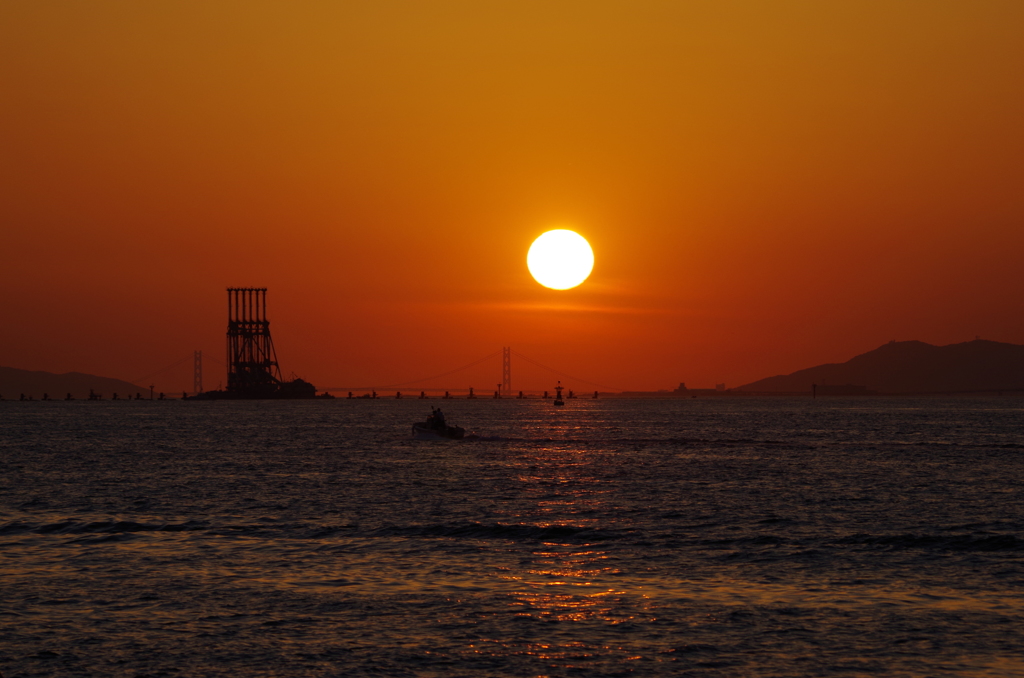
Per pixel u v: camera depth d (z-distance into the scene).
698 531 184.62
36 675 99.38
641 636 111.44
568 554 160.12
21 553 160.62
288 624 116.19
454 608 123.12
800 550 163.00
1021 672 99.56
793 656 104.62
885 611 121.56
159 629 114.06
